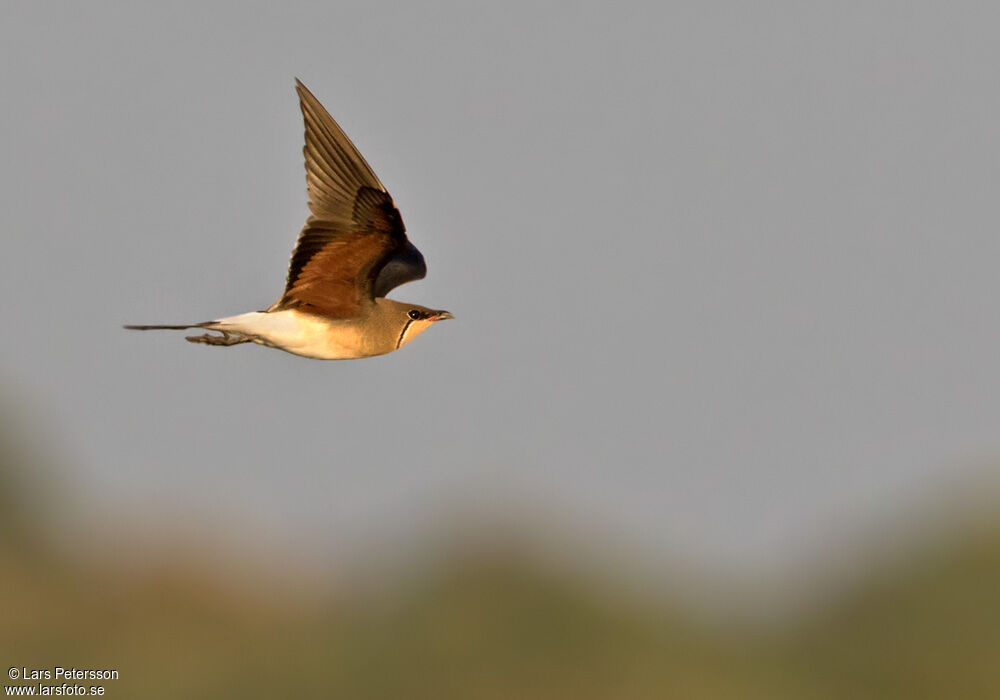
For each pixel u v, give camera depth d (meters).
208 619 22.12
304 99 18.25
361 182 18.19
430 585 22.17
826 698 20.47
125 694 20.50
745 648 21.66
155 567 23.23
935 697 20.28
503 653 20.52
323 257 18.97
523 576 21.73
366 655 21.06
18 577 22.92
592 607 21.47
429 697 20.23
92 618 22.03
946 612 21.03
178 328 19.28
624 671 20.25
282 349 19.89
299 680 20.83
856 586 22.38
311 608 23.02
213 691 20.38
